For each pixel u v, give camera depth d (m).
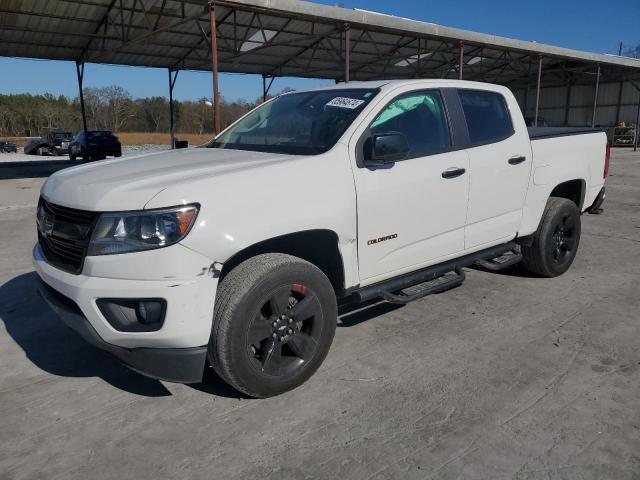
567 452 2.58
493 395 3.11
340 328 4.12
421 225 3.77
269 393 3.06
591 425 2.80
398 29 16.77
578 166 5.27
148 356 2.72
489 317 4.32
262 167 3.02
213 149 3.95
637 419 2.86
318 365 3.27
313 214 3.07
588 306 4.56
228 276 2.89
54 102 79.25
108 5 15.09
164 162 3.39
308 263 3.12
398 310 4.49
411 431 2.76
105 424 2.86
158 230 2.60
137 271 2.62
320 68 25.94
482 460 2.52
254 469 2.48
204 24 17.48
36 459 2.57
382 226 3.51
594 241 7.07
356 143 3.40
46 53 19.84
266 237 2.87
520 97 41.09
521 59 27.38
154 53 20.55
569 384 3.23
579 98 37.75
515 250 4.95
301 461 2.53
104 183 2.89
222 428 2.81
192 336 2.69
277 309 2.99
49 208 3.10
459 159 4.01
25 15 15.34
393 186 3.52
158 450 2.63
